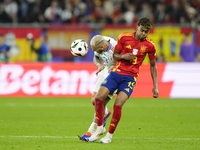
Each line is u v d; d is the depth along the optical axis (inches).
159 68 1819.6
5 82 1804.9
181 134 935.0
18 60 2092.8
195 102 1665.8
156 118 1235.9
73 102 1626.5
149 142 813.9
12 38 2082.9
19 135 895.7
